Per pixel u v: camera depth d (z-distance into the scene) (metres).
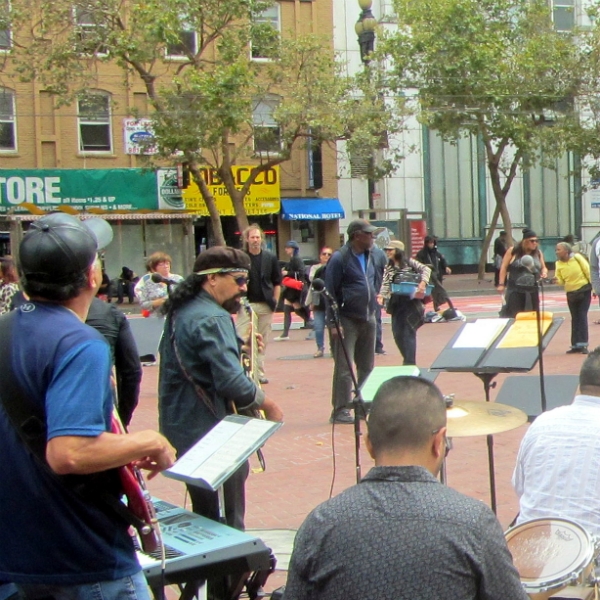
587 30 32.59
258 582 4.24
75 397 2.77
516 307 14.46
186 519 3.96
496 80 30.66
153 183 30.73
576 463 3.89
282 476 7.79
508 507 6.71
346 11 33.97
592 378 4.08
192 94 26.25
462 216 37.81
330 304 5.00
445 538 2.46
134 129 30.47
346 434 9.18
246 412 4.88
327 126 27.42
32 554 2.86
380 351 15.09
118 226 30.11
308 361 14.78
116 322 5.35
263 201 32.31
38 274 2.93
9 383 2.85
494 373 5.53
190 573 3.50
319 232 34.09
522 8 31.67
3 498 2.88
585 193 39.41
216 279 4.86
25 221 28.52
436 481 2.62
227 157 28.20
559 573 3.15
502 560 2.51
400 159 32.06
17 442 2.87
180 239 30.88
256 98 28.14
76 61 26.52
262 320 11.52
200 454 3.83
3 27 26.36
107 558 2.90
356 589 2.45
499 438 8.76
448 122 31.47
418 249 32.09
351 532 2.52
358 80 29.38
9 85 29.64
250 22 27.36
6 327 2.92
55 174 29.73
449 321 20.41
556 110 33.03
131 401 5.44
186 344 4.76
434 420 2.71
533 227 38.97
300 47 27.59
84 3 25.83
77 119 30.50
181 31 26.72
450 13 30.02
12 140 29.92
